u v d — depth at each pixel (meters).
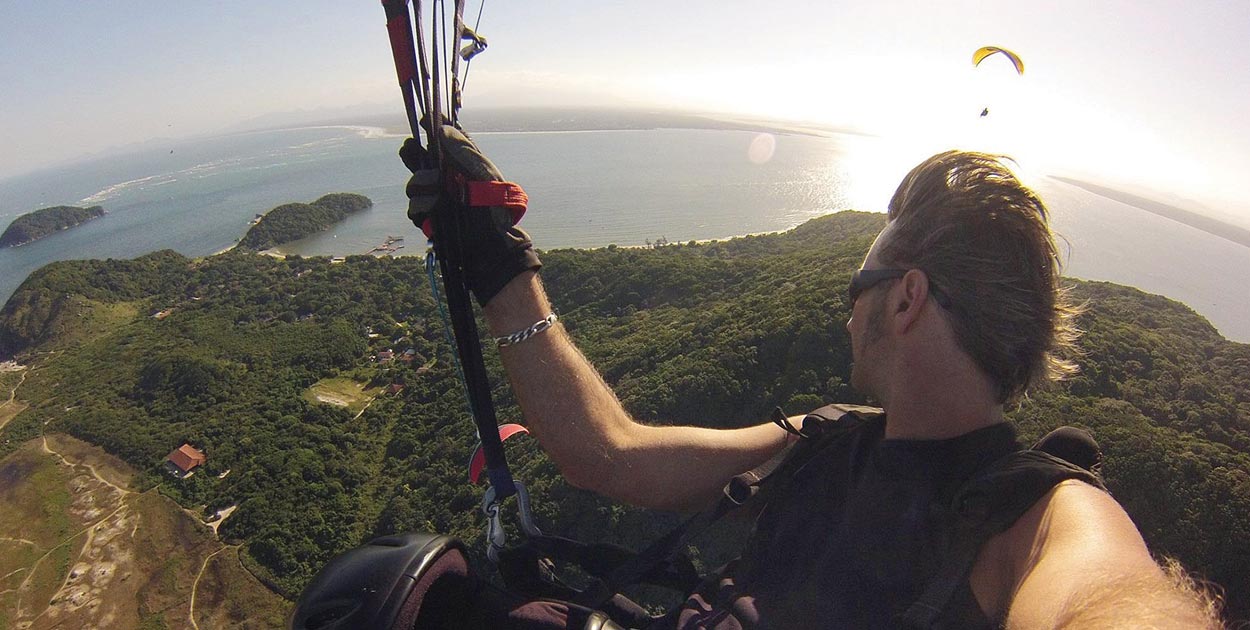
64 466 53.38
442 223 1.29
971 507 1.08
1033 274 1.16
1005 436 1.21
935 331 1.21
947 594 1.05
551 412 1.49
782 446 1.84
